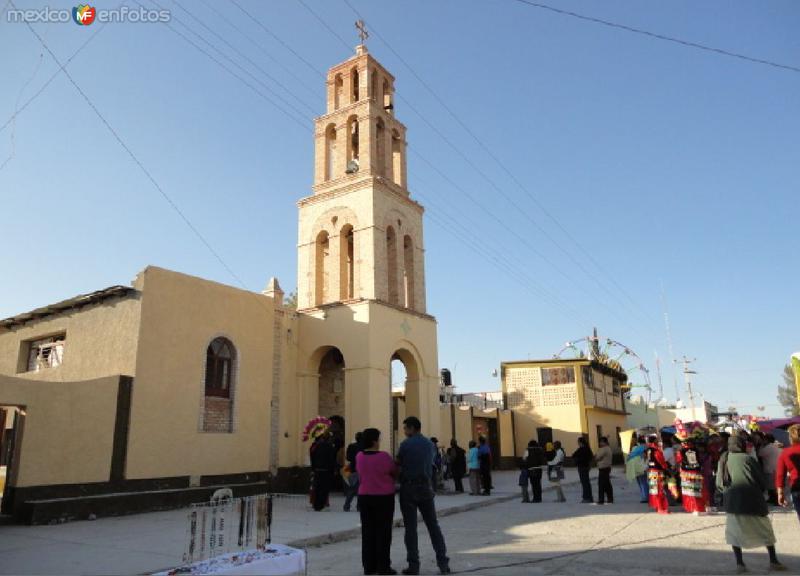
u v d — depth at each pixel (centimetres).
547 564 820
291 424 2025
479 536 1099
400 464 812
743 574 744
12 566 833
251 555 680
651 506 1485
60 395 1363
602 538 1033
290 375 2069
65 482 1343
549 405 3669
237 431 1780
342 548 1018
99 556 900
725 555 862
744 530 772
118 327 1608
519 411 3728
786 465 907
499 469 3406
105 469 1422
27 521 1234
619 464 3975
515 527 1203
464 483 2428
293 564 687
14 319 1919
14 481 1280
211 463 1680
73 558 886
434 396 2280
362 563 838
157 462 1534
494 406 4050
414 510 791
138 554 912
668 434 1645
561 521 1270
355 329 2028
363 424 1938
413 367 2248
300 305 2262
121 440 1467
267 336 1961
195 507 788
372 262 2114
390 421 2033
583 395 3603
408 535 786
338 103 2519
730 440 821
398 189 2352
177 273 1683
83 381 1413
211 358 1777
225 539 1000
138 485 1480
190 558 732
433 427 2233
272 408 1956
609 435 3966
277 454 1938
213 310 1773
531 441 1755
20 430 1312
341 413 2202
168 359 1611
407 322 2209
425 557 899
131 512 1427
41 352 1908
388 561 782
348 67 2481
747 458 796
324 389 2200
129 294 1606
